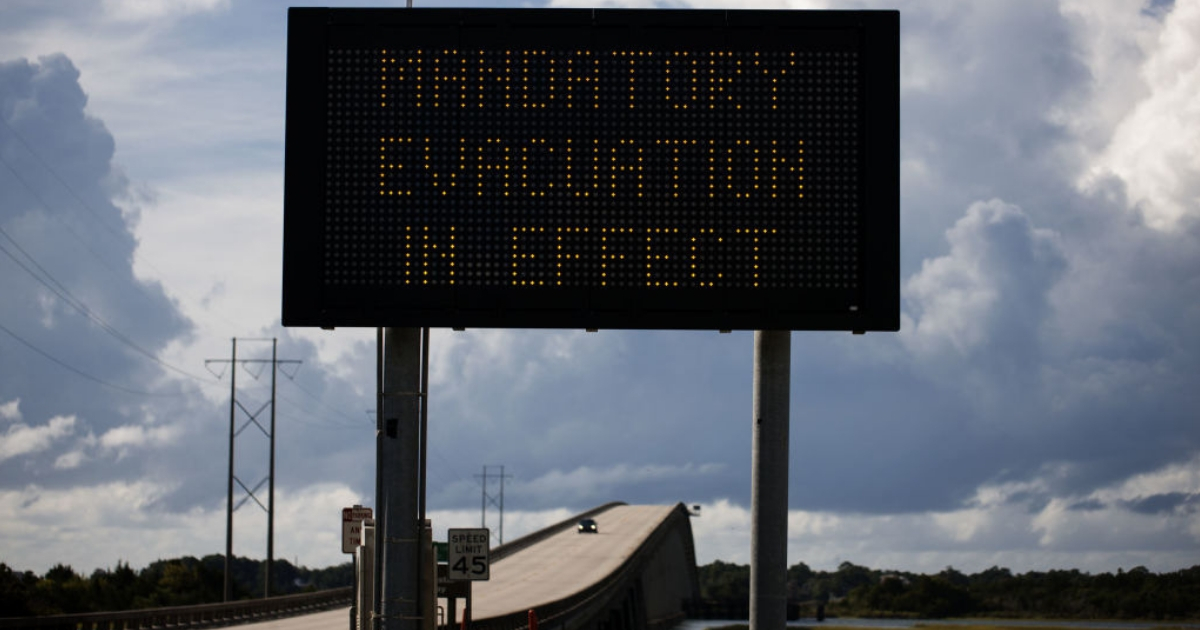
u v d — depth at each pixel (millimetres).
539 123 22078
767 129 22047
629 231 22016
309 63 22109
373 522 29562
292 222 22109
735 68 22047
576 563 123062
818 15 22031
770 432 24203
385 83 22141
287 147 22094
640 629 119438
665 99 22062
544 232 22047
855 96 22062
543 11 22078
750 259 21984
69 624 54156
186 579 109188
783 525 24125
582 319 21953
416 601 24516
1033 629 181500
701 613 174750
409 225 22078
